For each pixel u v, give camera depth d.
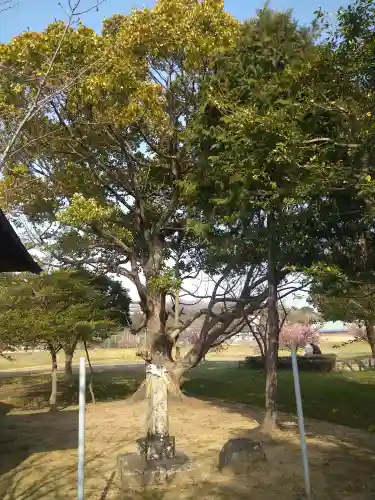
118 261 16.64
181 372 15.89
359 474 7.45
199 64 11.41
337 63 7.18
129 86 10.71
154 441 7.79
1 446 10.34
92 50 9.57
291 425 11.52
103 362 34.38
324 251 9.98
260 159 7.61
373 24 6.77
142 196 15.51
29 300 14.97
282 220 9.46
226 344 34.66
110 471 8.16
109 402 17.27
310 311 15.30
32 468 8.51
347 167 6.68
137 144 14.66
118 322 18.80
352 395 14.42
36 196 12.56
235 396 17.38
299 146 6.86
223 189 9.66
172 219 15.73
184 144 12.35
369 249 9.45
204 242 12.54
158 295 15.51
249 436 10.45
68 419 13.78
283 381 18.34
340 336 40.94
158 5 11.05
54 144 11.42
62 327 14.89
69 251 15.15
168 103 13.17
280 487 6.91
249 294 14.55
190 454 9.04
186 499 6.56
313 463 8.12
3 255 6.70
